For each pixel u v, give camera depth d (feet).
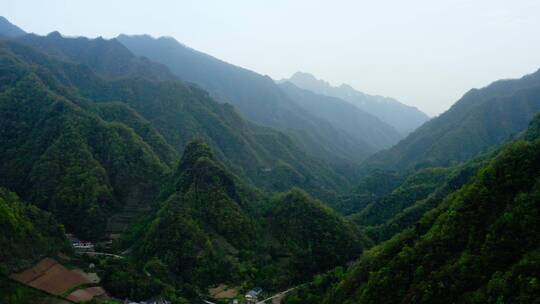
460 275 292.20
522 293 242.17
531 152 344.28
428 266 320.91
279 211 627.05
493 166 352.28
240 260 522.47
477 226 322.75
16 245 408.05
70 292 395.34
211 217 571.69
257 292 473.67
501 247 290.35
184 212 551.18
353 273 414.00
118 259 495.41
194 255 497.05
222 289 474.49
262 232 597.52
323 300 422.00
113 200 652.48
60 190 613.11
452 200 391.24
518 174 334.24
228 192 628.69
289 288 501.56
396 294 321.52
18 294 363.56
